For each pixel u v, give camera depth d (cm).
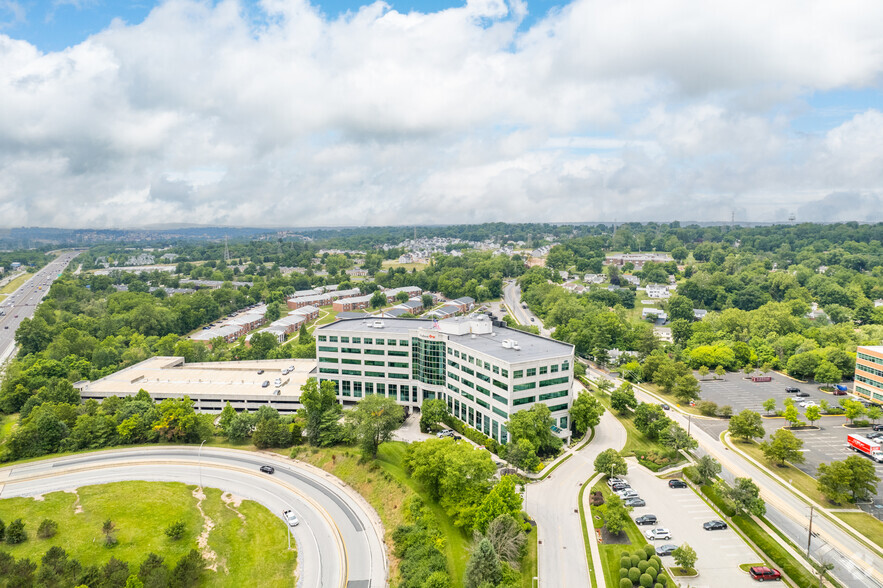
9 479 14262
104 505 12900
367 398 15038
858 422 17450
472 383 16962
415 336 18862
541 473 14125
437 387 18700
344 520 12300
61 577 9769
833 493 12125
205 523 12181
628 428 17412
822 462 14712
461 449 11906
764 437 16512
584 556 10619
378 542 11431
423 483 12456
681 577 10000
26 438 15662
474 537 10538
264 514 12519
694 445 14638
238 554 11069
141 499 13162
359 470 14262
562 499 12775
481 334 19288
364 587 9950
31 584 9625
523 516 11625
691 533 11438
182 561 10088
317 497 13325
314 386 16600
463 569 10150
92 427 16338
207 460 15400
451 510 11369
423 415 17125
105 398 18488
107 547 11288
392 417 14625
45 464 15150
